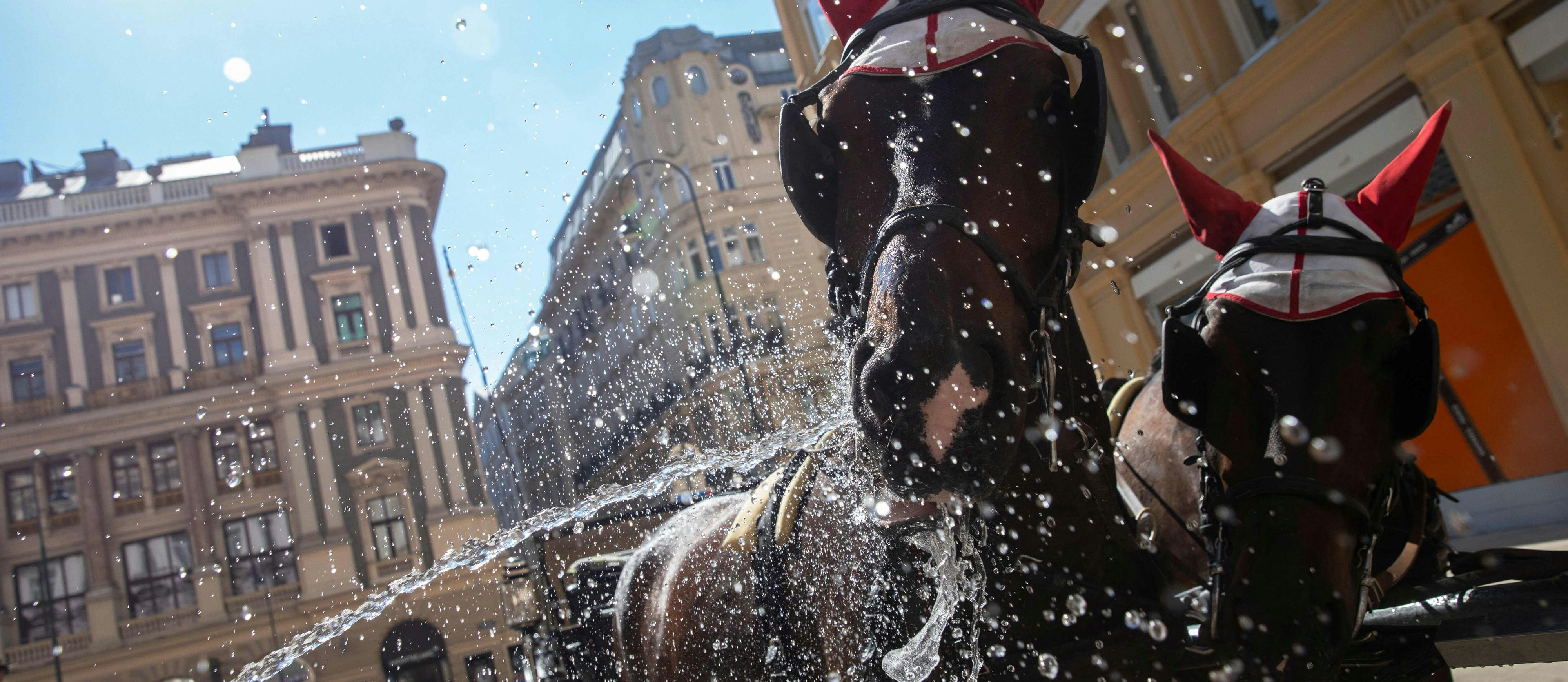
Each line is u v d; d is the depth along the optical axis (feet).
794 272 97.66
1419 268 30.04
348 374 89.25
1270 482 5.13
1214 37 34.76
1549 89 25.34
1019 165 4.56
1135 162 37.11
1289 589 4.92
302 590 85.46
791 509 6.12
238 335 92.22
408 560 85.61
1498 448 28.58
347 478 87.10
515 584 11.39
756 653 6.29
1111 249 39.32
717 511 8.75
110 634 84.74
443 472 88.63
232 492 87.92
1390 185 5.67
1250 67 32.42
